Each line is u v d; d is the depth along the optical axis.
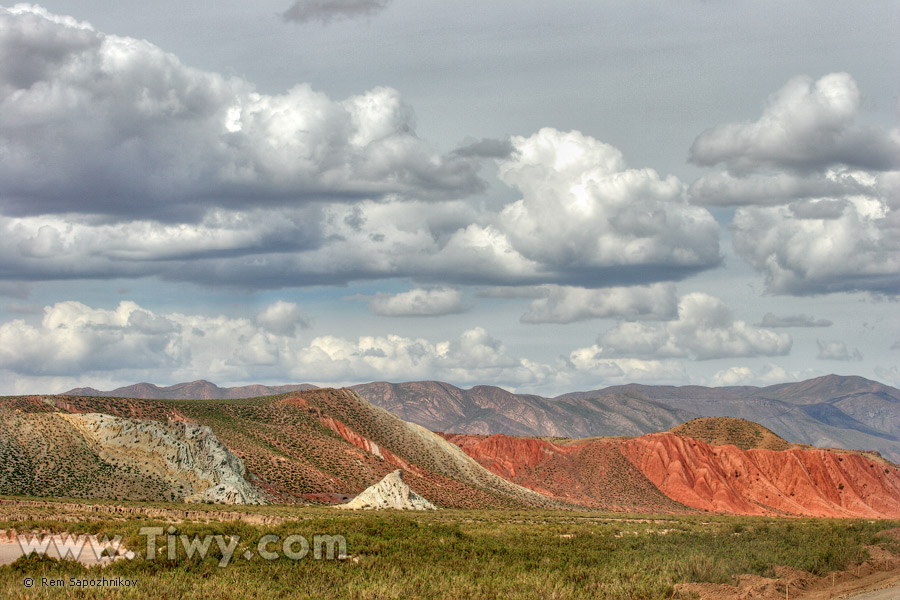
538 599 45.66
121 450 124.62
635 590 49.22
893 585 55.00
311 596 44.19
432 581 49.28
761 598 49.41
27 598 41.28
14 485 109.25
